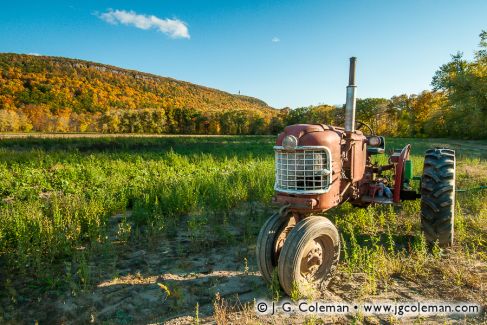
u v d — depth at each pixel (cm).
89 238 556
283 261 342
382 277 404
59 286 404
